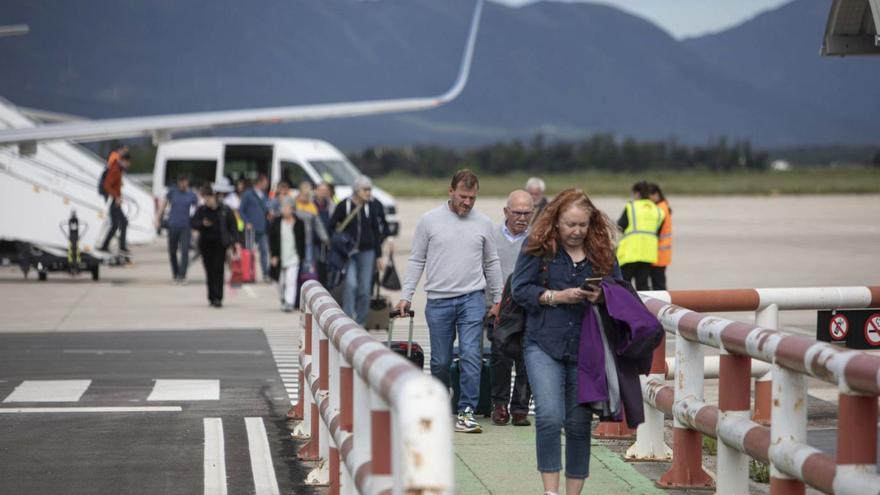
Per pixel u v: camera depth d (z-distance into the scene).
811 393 29.09
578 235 17.09
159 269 72.75
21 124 110.62
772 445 15.60
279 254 49.34
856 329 23.73
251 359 35.91
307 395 23.98
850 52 24.14
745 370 17.50
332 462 18.44
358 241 40.75
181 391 29.89
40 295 56.09
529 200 26.34
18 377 32.09
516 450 22.81
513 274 17.61
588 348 16.92
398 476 10.95
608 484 20.00
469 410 24.67
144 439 23.91
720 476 17.95
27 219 78.31
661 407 20.62
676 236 96.06
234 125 84.75
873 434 13.82
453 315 24.91
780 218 124.81
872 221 118.31
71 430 24.81
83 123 80.81
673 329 19.52
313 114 90.44
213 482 20.42
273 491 19.84
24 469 21.25
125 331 42.94
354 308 41.31
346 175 83.69
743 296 23.67
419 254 25.19
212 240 50.97
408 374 11.03
